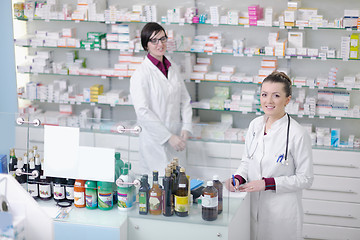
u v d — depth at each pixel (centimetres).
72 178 287
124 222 274
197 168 287
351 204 482
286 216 302
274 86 285
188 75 510
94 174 281
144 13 510
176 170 282
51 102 561
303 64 509
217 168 284
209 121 545
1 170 299
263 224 310
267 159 300
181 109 470
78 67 536
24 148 294
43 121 288
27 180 296
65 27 557
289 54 483
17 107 557
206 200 266
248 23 488
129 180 278
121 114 564
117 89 556
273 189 293
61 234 272
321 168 482
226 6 521
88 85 567
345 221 486
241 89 530
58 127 285
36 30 560
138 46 513
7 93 555
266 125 303
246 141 317
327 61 503
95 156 280
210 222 268
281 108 290
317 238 495
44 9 523
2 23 538
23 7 531
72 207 289
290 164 298
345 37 468
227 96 522
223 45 511
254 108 502
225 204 277
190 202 283
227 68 514
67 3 554
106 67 560
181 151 287
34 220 255
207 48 500
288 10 477
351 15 464
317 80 484
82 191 286
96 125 282
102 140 282
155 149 288
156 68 439
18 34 557
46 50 563
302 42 487
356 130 507
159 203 275
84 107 570
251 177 311
